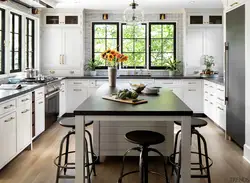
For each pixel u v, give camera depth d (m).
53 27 6.83
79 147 2.38
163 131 3.66
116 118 2.39
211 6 6.49
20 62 5.80
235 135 4.35
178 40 7.25
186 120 2.38
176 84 6.73
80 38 6.87
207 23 6.86
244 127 3.94
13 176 3.24
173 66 7.12
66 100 6.74
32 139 4.38
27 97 4.12
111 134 3.70
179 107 2.54
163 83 6.73
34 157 3.89
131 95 2.98
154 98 3.19
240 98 4.09
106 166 3.61
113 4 6.20
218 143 4.62
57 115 6.01
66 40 6.87
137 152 3.71
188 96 6.75
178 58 7.30
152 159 3.88
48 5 5.76
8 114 3.41
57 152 4.11
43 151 4.16
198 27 6.87
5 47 5.06
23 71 5.81
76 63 6.92
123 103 2.78
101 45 7.33
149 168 3.55
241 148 4.33
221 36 6.89
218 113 5.39
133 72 7.30
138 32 7.32
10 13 5.25
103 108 2.48
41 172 3.37
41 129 4.88
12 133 3.54
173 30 7.30
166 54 7.36
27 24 6.23
